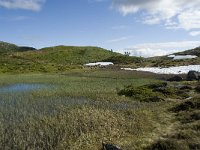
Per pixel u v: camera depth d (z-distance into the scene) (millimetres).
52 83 56656
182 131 19125
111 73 82312
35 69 105250
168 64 105688
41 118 22906
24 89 46938
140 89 39531
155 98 34719
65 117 22562
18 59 150500
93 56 192500
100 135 18703
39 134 18375
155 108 29312
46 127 19797
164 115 25875
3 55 165125
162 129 21000
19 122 22047
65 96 38219
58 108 27922
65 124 20422
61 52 196250
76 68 110875
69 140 17453
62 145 16438
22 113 25344
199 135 17922
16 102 32781
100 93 40719
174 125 22047
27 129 19688
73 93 40438
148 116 25531
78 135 18469
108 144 16172
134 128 20688
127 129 20438
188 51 178875
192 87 47000
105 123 20859
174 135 18344
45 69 105875
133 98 36469
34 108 28328
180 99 35719
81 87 47938
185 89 43438
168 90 39719
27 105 30375
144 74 78000
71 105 29688
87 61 175250
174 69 89000
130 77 71500
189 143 16234
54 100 34188
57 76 76188
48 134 18172
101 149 16625
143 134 19672
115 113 25016
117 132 19516
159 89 40719
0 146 16141
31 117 23219
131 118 23859
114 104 31406
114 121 21844
